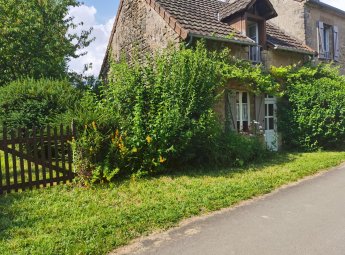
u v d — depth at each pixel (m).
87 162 6.32
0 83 14.99
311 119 10.68
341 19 15.89
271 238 3.81
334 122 10.62
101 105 7.46
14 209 4.82
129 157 6.79
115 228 4.09
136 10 12.02
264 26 11.66
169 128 7.00
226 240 3.79
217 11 12.24
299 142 11.09
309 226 4.14
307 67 12.52
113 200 5.25
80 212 4.69
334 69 12.95
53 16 16.05
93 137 6.47
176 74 7.53
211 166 7.86
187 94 7.48
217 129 7.91
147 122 7.09
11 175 6.76
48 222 4.33
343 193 5.64
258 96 11.25
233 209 4.91
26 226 4.19
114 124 6.98
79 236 3.84
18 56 14.91
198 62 7.82
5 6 14.31
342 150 10.96
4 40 14.05
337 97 10.58
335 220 4.33
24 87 9.72
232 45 10.41
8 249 3.55
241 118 10.65
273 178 6.72
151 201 5.16
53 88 9.94
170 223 4.30
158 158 6.98
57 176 6.27
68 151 6.45
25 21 14.44
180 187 6.01
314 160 8.80
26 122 8.98
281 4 14.48
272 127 11.77
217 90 9.51
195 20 10.37
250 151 8.70
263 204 5.12
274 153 10.35
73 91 10.24
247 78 9.73
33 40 14.77
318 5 14.10
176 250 3.56
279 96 10.96
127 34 12.85
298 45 13.15
